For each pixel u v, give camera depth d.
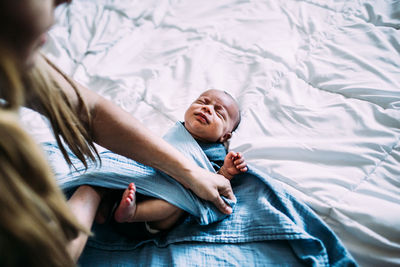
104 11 1.62
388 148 0.91
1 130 0.36
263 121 1.08
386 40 1.21
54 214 0.46
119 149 0.72
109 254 0.78
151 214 0.77
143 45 1.46
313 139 0.99
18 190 0.38
